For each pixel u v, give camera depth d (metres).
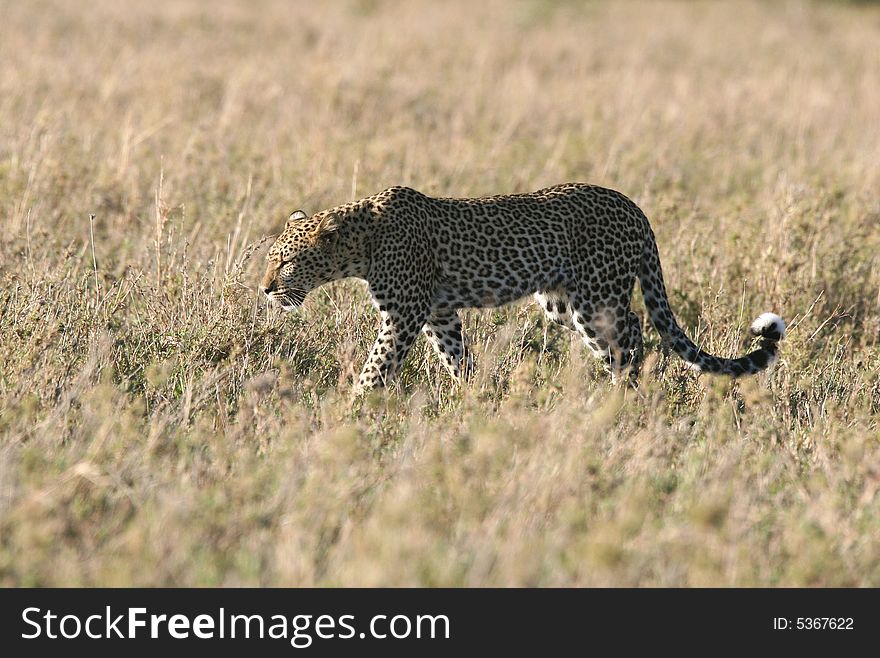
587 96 28.03
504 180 20.70
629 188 20.44
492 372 12.16
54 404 10.84
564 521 8.74
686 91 28.95
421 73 30.05
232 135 21.72
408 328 12.53
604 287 13.25
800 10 51.38
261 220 16.39
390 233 12.42
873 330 15.06
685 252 15.98
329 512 8.84
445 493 9.35
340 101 25.52
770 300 15.19
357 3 45.06
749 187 22.05
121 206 17.62
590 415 10.52
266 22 37.69
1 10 34.50
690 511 8.86
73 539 8.53
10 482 8.91
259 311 13.38
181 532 8.44
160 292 13.46
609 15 47.72
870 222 18.06
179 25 35.72
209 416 10.96
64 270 13.74
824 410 12.00
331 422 10.52
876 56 38.53
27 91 23.94
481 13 45.34
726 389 12.32
